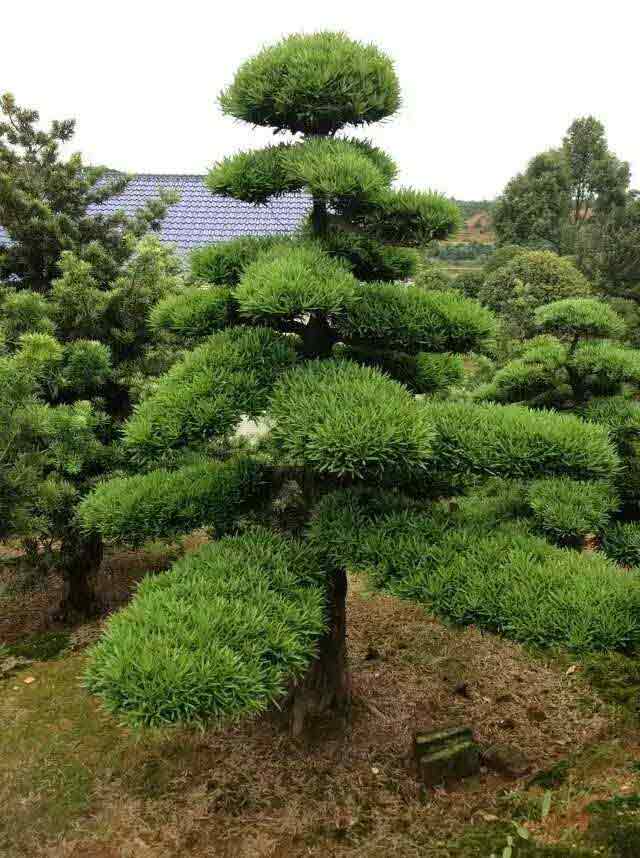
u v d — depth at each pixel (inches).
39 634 256.7
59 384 221.3
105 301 233.8
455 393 263.7
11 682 218.5
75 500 224.5
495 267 919.7
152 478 174.9
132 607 123.9
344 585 181.8
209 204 524.7
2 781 167.6
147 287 241.4
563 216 1405.0
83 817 155.6
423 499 180.2
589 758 170.6
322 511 157.0
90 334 242.1
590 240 848.9
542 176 1397.6
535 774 166.1
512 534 154.4
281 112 152.5
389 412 125.2
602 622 124.6
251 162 155.3
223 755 178.2
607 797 151.3
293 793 163.6
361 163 142.7
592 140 1663.4
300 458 127.6
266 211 510.0
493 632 133.2
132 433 144.8
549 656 226.8
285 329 165.6
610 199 1663.4
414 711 197.3
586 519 171.2
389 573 142.9
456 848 142.0
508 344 407.5
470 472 142.0
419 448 121.5
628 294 683.4
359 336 157.5
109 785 166.7
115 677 103.0
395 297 157.5
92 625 260.1
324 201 159.5
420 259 173.0
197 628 115.6
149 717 100.4
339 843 147.4
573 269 709.9
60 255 260.2
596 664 219.9
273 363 151.4
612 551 183.9
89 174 286.5
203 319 159.3
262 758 176.9
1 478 193.5
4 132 273.9
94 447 223.5
